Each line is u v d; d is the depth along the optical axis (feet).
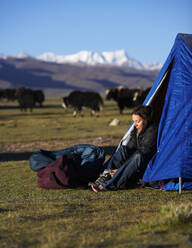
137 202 41.63
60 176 54.90
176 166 49.67
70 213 35.86
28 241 25.93
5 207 41.14
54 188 55.77
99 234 26.66
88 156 59.21
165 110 53.93
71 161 57.00
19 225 31.24
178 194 47.65
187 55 56.08
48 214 35.63
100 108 355.97
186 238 23.79
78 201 43.75
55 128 230.68
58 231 28.22
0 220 33.76
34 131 213.05
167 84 61.11
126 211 35.86
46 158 59.52
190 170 49.21
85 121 284.61
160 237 24.38
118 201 42.93
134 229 27.12
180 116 52.34
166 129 52.85
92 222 31.12
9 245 25.21
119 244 23.72
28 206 41.16
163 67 59.06
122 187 52.44
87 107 353.72
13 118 344.69
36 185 60.64
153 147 53.21
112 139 156.76
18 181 66.03
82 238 25.72
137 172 52.37
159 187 52.54
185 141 50.67
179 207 30.37
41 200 45.88
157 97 62.23
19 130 222.89
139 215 33.37
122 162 55.47
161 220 27.96
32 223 31.83
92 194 50.29
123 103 378.12
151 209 36.29
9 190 57.21
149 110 53.06
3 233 28.73
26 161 99.86
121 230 27.48
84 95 350.84
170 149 51.13
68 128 228.02
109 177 53.31
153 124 53.36
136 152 52.13
